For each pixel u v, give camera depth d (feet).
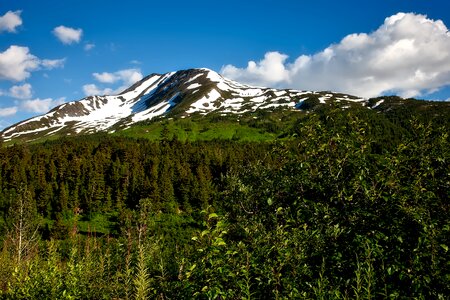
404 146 25.40
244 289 19.08
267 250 20.93
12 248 114.73
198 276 21.45
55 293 41.32
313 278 21.45
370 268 17.61
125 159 392.47
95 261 50.31
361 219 23.70
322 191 27.58
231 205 30.58
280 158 31.91
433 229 19.27
